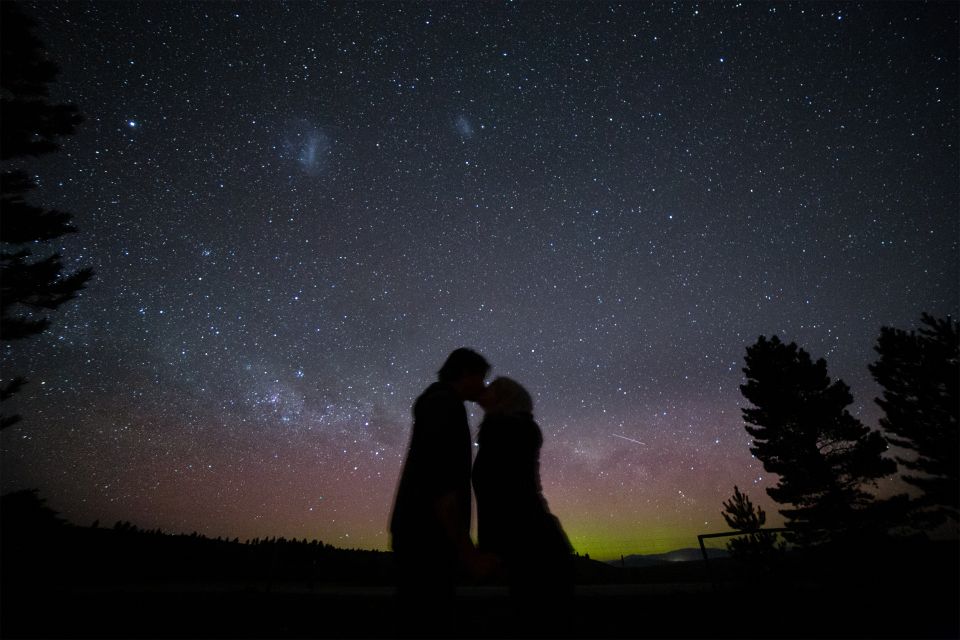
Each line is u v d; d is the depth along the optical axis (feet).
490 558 4.79
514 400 6.76
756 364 42.06
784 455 38.42
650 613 16.15
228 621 13.85
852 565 24.14
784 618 15.07
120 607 14.03
